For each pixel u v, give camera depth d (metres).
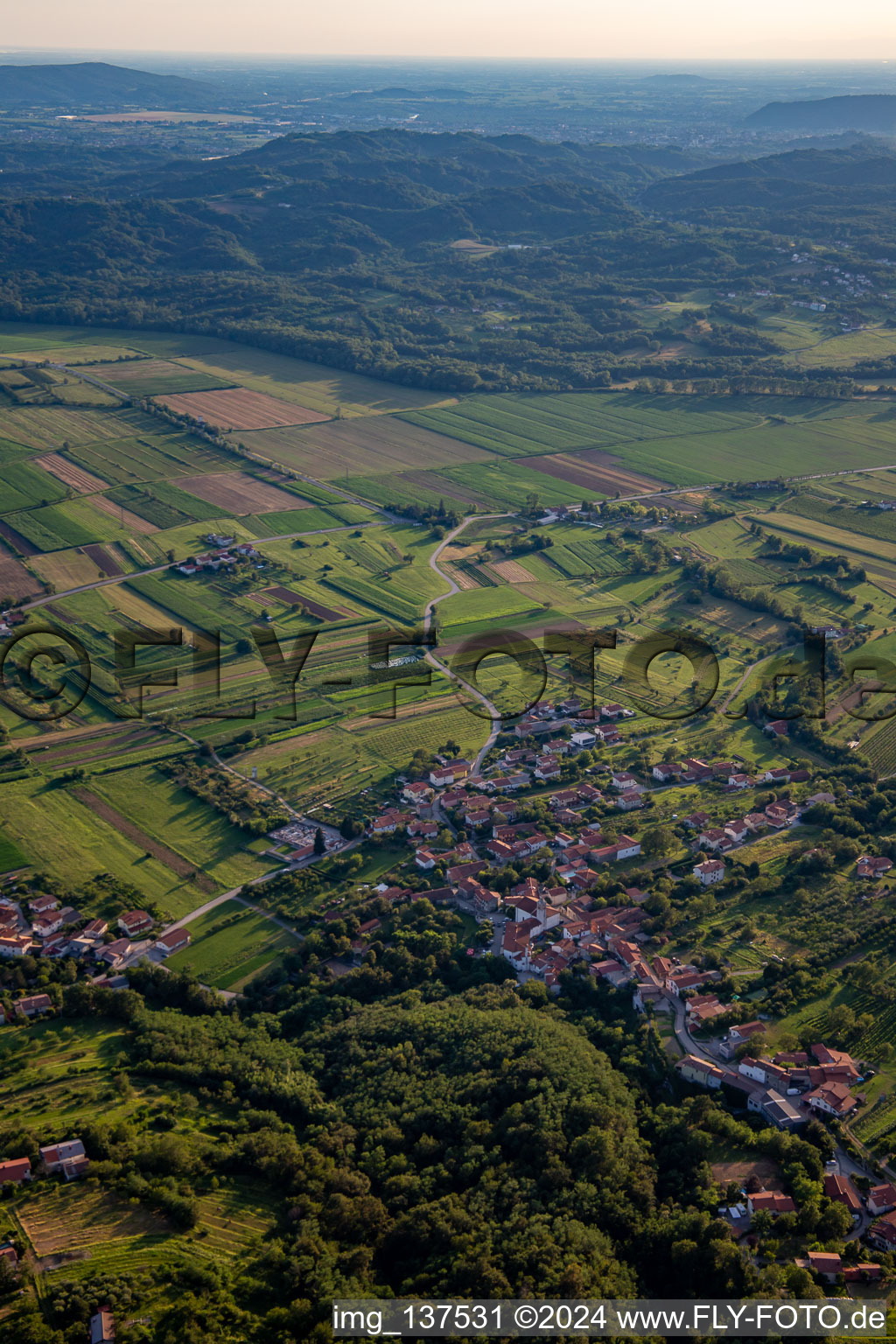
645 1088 141.75
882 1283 113.06
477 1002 157.75
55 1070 145.12
